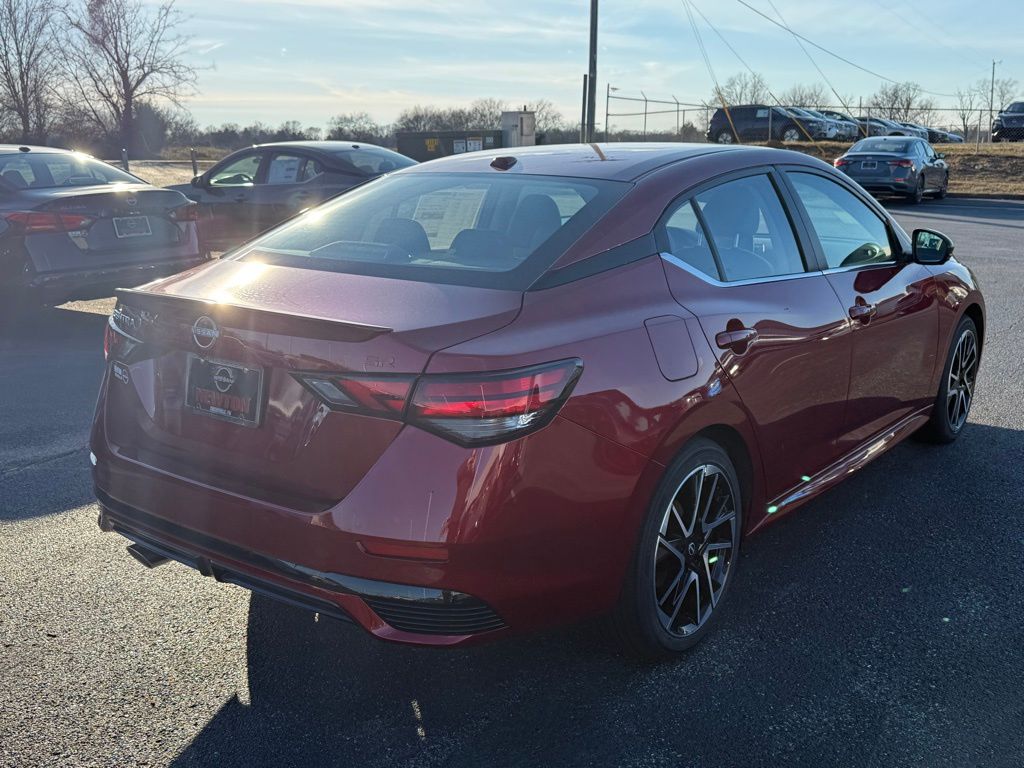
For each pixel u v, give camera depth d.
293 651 2.90
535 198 2.95
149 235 7.59
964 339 4.68
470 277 2.59
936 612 3.12
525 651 2.90
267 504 2.37
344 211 3.23
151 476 2.62
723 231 3.11
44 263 7.02
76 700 2.62
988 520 3.87
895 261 4.08
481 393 2.19
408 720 2.56
